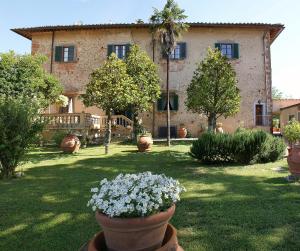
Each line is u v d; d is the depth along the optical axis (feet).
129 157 36.70
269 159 31.55
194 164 30.99
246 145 30.30
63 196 18.13
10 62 51.19
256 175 24.00
